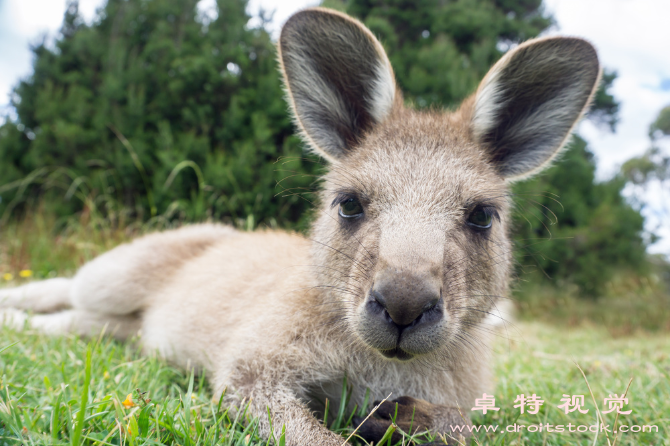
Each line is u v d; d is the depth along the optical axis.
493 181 0.41
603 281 2.01
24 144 1.77
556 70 0.42
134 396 0.34
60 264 1.05
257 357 0.38
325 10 0.42
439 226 0.35
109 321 0.62
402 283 0.31
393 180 0.37
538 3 2.36
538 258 1.89
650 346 1.12
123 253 0.64
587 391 0.52
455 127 0.43
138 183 1.52
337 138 0.45
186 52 1.67
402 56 1.87
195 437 0.30
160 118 1.62
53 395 0.32
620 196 2.29
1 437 0.26
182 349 0.51
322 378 0.39
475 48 1.93
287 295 0.42
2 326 0.54
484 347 0.45
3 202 1.62
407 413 0.35
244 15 1.79
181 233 0.69
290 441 0.32
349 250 0.37
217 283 0.53
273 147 1.48
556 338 1.30
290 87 0.43
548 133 0.44
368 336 0.32
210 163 1.44
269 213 1.41
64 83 1.79
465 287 0.35
